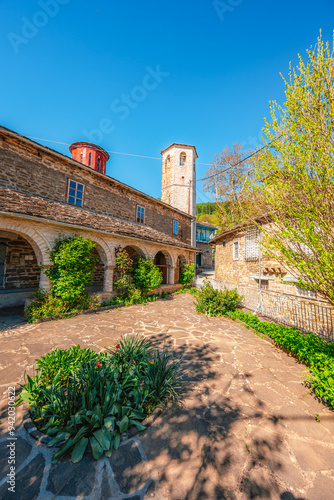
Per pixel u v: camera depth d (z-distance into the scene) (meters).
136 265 10.52
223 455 2.12
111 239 9.19
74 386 2.57
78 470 1.93
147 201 14.10
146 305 9.29
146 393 2.79
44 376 2.93
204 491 1.78
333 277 3.05
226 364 4.02
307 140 3.05
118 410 2.42
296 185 3.12
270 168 3.35
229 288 10.48
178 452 2.14
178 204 21.30
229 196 21.91
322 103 3.00
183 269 15.12
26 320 6.33
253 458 2.10
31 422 2.40
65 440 2.16
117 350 3.80
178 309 8.70
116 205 11.67
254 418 2.64
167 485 1.82
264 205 3.72
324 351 4.00
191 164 22.06
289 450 2.21
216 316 7.59
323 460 2.10
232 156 23.56
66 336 5.14
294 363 4.13
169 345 4.86
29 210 6.22
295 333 4.94
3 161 7.13
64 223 6.84
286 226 3.35
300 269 3.34
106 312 7.70
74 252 7.02
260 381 3.47
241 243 11.58
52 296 6.90
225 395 3.09
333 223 3.01
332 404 2.71
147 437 2.31
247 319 6.51
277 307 6.96
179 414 2.69
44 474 1.87
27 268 8.60
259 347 4.86
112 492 1.75
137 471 1.94
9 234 7.82
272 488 1.81
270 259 9.03
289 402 2.96
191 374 3.63
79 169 9.76
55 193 8.73
